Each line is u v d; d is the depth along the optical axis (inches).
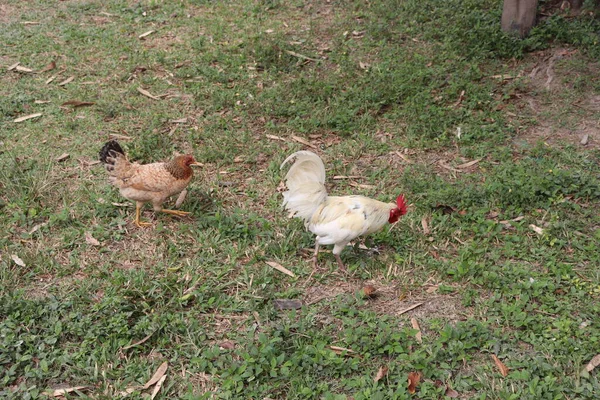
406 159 161.9
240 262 137.6
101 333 123.0
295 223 144.3
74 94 178.9
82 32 204.4
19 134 166.2
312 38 203.6
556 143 165.3
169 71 188.9
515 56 190.5
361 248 140.3
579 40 193.5
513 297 130.6
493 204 148.6
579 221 144.3
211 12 217.0
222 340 124.3
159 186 139.5
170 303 128.1
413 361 119.0
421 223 144.9
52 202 148.1
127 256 138.2
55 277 134.0
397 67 188.5
